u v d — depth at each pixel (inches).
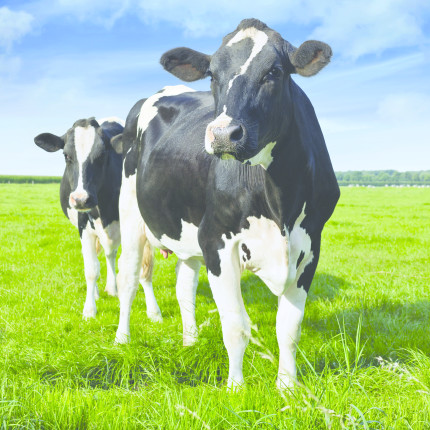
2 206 1068.5
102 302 286.2
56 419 131.0
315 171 148.4
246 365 171.3
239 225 148.3
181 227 182.4
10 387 153.2
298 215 146.8
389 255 459.8
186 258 193.0
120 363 184.5
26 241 516.1
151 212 196.1
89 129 279.1
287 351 154.2
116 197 283.6
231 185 146.8
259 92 124.6
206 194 158.6
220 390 145.6
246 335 153.5
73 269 372.8
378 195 1923.0
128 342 206.8
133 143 225.6
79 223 274.7
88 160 270.7
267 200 141.9
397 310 247.6
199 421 120.4
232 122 116.5
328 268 377.7
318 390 132.4
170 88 231.1
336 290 294.2
